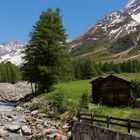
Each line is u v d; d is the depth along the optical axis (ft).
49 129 127.03
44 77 254.06
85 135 106.93
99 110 145.59
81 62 475.31
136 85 179.63
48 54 256.11
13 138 117.39
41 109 180.55
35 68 257.34
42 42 255.09
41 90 257.55
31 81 262.06
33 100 221.46
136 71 595.88
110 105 182.29
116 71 573.74
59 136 116.16
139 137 81.00
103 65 582.35
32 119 152.46
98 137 98.84
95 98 191.11
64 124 137.90
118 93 184.75
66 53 261.65
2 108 215.92
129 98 179.01
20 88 406.62
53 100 186.91
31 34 259.39
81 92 228.84
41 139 115.85
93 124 104.73
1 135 119.96
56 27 261.65
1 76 570.05
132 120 87.81
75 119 118.52
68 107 163.84
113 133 91.40
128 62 604.49
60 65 258.16
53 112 163.63
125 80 182.50
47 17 262.88
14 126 128.67
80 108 151.64
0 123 142.31
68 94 212.23
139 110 153.58
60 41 261.65
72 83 338.95
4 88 391.86
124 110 153.69
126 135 85.97
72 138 115.55
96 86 193.06
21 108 205.16
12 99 305.94
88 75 463.01
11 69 581.12
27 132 124.06
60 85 304.09
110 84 187.83
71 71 265.75
